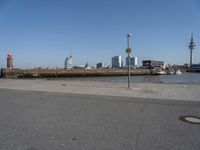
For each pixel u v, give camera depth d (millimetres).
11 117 7398
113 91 14352
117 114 7945
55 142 5195
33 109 8664
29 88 15789
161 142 5293
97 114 7922
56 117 7438
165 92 14164
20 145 5000
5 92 13594
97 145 5051
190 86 18250
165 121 7105
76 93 13227
